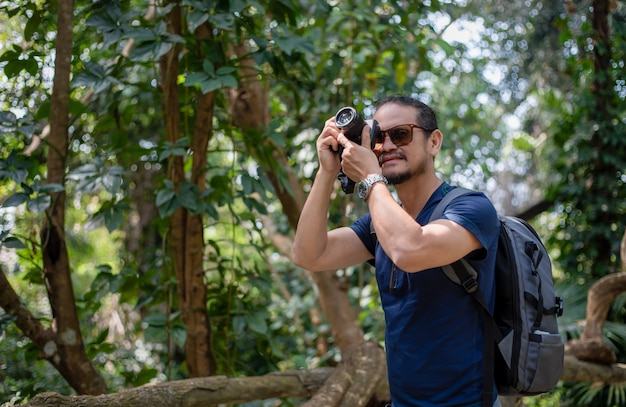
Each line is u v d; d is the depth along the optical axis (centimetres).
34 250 274
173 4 278
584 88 519
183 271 312
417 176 187
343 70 495
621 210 518
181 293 311
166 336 299
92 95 358
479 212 171
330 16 427
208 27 306
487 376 172
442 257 164
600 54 502
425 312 175
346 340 410
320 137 192
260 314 323
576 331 408
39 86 330
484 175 632
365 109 497
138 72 438
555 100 612
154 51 265
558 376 183
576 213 525
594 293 373
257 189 299
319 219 194
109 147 302
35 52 282
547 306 181
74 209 566
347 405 283
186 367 332
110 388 406
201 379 257
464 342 173
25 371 351
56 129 272
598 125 508
